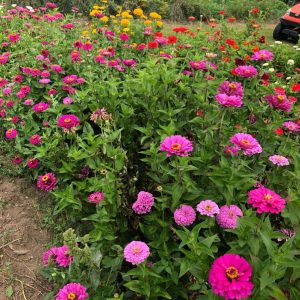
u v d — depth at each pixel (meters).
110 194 0.90
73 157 1.00
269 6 4.62
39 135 1.26
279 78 1.67
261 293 0.57
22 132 1.30
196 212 0.86
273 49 2.13
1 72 1.54
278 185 0.93
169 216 0.91
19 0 2.96
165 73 1.12
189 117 1.14
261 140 1.04
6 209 1.15
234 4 4.51
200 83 1.10
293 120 1.17
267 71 1.57
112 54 1.54
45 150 1.07
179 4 3.97
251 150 0.80
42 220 1.11
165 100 1.13
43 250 1.03
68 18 2.17
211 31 2.16
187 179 0.84
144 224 0.95
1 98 1.37
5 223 1.10
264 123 1.05
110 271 0.81
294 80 1.73
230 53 1.76
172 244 0.87
